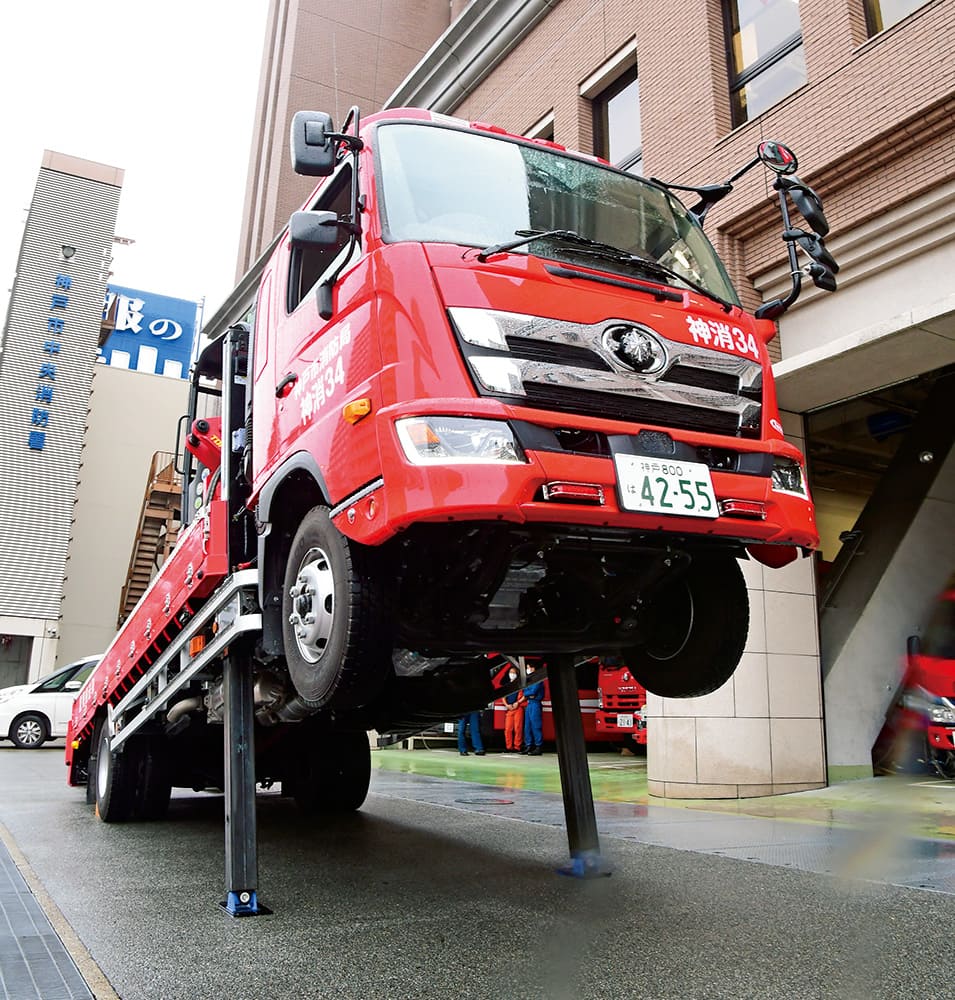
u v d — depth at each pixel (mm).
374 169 3703
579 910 3725
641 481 3191
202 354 5789
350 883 4320
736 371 3746
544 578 3938
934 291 6809
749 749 7824
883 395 10219
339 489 3348
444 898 3977
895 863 4707
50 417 28703
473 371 3113
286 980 2811
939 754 8758
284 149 22938
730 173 8328
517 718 13398
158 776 6570
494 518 2959
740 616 4242
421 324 3188
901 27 6867
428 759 12555
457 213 3748
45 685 16656
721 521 3375
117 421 32094
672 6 9500
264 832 6020
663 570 3902
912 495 10211
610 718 12711
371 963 2986
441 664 4453
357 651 3287
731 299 4379
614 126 10766
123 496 31609
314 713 4383
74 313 29531
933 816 6441
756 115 8367
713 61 8883
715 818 6504
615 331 3436
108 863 4945
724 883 4227
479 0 12484
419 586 3676
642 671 4711
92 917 3654
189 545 5074
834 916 3588
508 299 3273
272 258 4910
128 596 29047
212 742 6797
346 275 3684
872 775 8734
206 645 4648
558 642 3959
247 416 4855
